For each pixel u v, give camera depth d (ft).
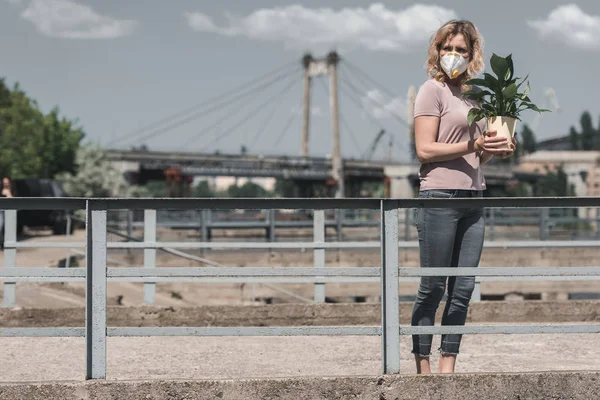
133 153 424.05
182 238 109.50
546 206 18.54
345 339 30.68
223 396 18.06
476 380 18.43
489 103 19.60
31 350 27.68
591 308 34.71
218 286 71.82
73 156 224.53
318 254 39.75
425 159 20.13
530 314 34.60
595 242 36.29
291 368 24.75
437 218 19.99
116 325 34.83
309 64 453.17
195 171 449.48
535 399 18.52
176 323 35.01
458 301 20.26
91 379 18.24
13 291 37.81
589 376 18.63
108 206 18.24
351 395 18.25
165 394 17.98
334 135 447.83
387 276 18.76
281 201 18.49
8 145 215.31
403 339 30.63
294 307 35.04
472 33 20.20
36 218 118.32
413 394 18.33
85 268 18.22
